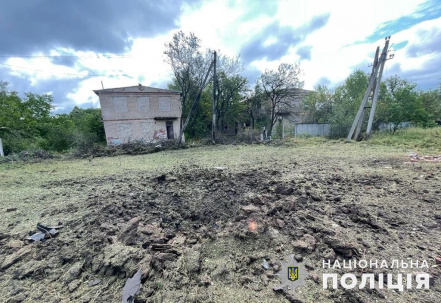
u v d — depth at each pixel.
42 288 1.38
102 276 1.46
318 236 1.79
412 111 11.56
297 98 18.92
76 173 5.45
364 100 10.65
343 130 12.57
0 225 2.32
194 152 9.50
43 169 6.21
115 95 16.55
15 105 13.32
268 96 17.77
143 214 2.45
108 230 2.04
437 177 3.67
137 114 17.31
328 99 17.16
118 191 3.47
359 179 3.73
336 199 2.69
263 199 2.61
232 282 1.37
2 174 5.46
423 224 2.02
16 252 1.76
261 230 1.87
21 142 11.52
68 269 1.55
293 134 14.62
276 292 1.27
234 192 3.10
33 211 2.71
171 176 4.40
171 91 18.12
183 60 16.06
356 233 1.87
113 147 10.83
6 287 1.39
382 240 1.75
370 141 9.80
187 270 1.47
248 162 6.12
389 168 4.59
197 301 1.22
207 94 20.44
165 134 18.50
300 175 4.18
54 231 2.06
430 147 7.36
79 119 20.97
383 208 2.41
